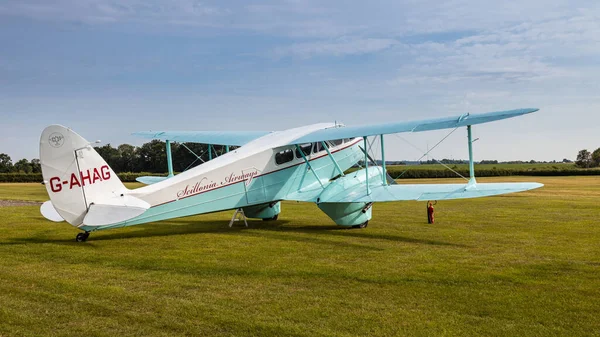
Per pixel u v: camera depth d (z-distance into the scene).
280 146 13.98
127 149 74.25
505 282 7.79
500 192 11.34
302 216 18.06
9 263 9.30
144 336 5.57
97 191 11.16
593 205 21.12
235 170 13.33
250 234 13.23
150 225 15.34
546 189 32.75
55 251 10.52
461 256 9.91
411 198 12.20
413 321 5.99
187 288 7.50
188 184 12.55
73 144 10.80
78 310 6.46
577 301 6.77
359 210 14.28
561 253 10.20
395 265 9.05
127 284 7.72
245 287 7.54
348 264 9.16
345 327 5.81
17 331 5.73
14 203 24.48
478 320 6.03
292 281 7.90
